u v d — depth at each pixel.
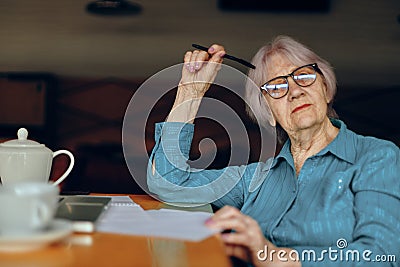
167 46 3.26
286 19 3.20
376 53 3.17
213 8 3.22
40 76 3.25
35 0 3.24
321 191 1.19
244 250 1.00
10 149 1.07
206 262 0.70
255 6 3.20
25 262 0.67
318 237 1.13
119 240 0.79
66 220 0.84
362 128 3.18
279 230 1.20
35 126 3.24
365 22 3.17
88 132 3.24
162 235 0.83
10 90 3.24
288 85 1.30
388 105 3.18
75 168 2.89
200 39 3.25
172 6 3.24
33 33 3.25
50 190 0.74
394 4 3.15
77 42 3.26
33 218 0.70
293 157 1.33
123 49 3.26
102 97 3.26
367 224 1.07
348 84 3.20
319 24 3.20
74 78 3.27
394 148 1.20
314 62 1.32
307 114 1.25
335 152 1.22
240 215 0.94
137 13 3.24
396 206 1.09
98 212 0.91
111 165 3.07
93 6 3.23
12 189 0.76
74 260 0.68
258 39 3.22
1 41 3.25
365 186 1.13
